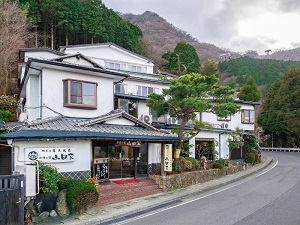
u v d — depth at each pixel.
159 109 16.36
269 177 19.11
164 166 15.22
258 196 12.99
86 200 10.42
